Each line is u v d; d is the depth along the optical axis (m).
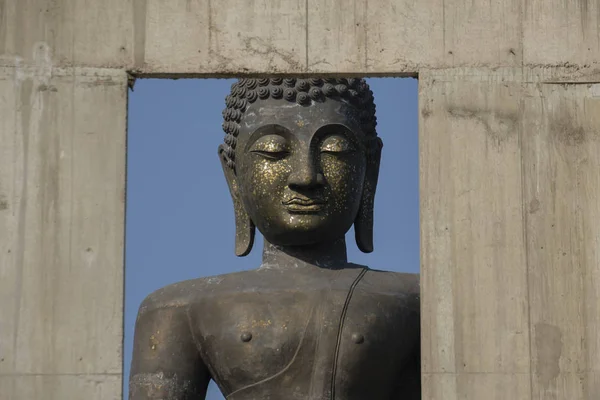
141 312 36.00
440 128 32.69
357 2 32.97
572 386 31.92
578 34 33.09
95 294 31.95
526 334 32.03
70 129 32.47
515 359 31.95
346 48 32.84
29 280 31.95
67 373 31.67
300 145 35.28
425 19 33.00
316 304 34.94
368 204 36.66
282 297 35.06
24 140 32.38
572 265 32.34
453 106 32.75
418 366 35.69
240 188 36.06
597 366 32.00
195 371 35.47
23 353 31.70
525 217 32.47
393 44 32.91
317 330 34.72
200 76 32.97
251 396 34.69
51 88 32.56
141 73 32.72
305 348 34.66
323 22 32.88
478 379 31.89
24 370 31.64
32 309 31.86
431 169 32.59
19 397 31.56
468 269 32.25
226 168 36.84
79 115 32.50
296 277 35.56
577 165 32.69
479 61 32.94
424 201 32.50
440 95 32.78
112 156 32.41
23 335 31.77
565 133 32.78
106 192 32.31
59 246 32.06
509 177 32.59
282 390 34.59
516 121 32.78
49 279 31.98
